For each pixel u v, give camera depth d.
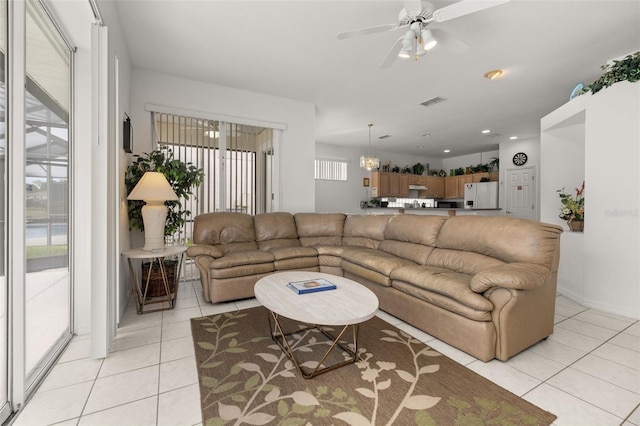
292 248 3.63
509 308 1.88
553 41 2.87
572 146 3.94
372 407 1.45
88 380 1.67
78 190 2.19
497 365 1.87
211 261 3.07
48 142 1.88
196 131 3.98
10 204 1.40
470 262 2.56
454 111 5.02
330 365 1.85
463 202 9.24
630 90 2.72
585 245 3.07
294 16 2.54
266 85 4.00
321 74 3.66
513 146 7.13
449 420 1.37
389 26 2.16
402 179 8.47
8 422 1.33
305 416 1.39
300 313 1.71
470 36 2.78
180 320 2.58
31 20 1.68
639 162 2.67
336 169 7.99
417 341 2.21
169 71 3.60
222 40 2.93
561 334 2.35
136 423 1.34
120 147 2.62
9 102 1.38
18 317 1.43
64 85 2.09
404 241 3.43
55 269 1.99
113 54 2.25
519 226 2.36
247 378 1.70
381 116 5.32
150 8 2.44
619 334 2.35
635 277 2.71
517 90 4.11
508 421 1.36
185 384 1.64
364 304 1.87
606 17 2.49
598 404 1.50
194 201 4.02
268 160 4.48
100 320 1.89
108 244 1.94
